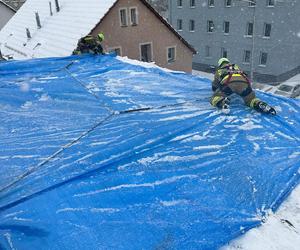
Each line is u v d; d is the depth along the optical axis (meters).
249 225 2.69
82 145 3.82
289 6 21.02
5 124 4.45
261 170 3.35
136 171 3.35
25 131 4.23
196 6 26.50
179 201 2.94
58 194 3.04
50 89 5.77
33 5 20.64
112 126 4.26
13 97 5.38
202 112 4.61
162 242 2.53
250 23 23.58
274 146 3.78
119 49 15.75
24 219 2.77
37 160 3.56
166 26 16.81
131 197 3.00
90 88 5.79
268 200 2.96
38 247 2.51
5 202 2.94
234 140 3.90
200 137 3.97
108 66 7.15
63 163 3.48
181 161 3.50
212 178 3.24
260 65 24.30
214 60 27.28
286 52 22.61
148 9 15.85
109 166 3.42
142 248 2.49
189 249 2.48
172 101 5.07
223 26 25.31
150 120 4.39
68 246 2.51
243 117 4.48
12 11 26.48
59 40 15.79
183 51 18.22
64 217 2.78
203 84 5.89
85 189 3.10
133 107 4.85
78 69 7.00
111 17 14.87
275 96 5.32
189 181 3.20
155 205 2.90
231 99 5.01
